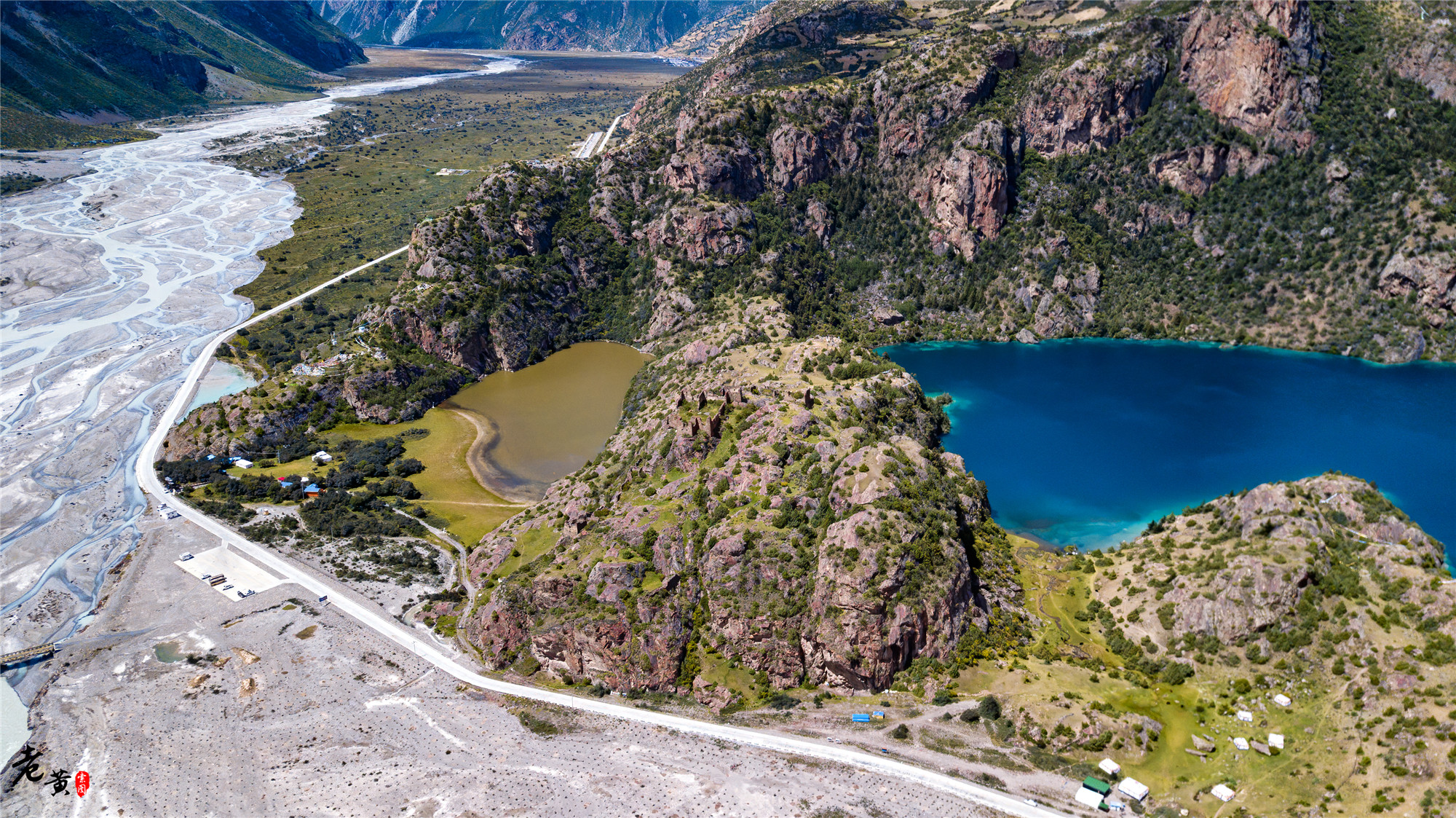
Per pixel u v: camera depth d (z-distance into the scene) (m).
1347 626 133.62
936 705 135.88
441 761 128.38
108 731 138.12
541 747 130.38
